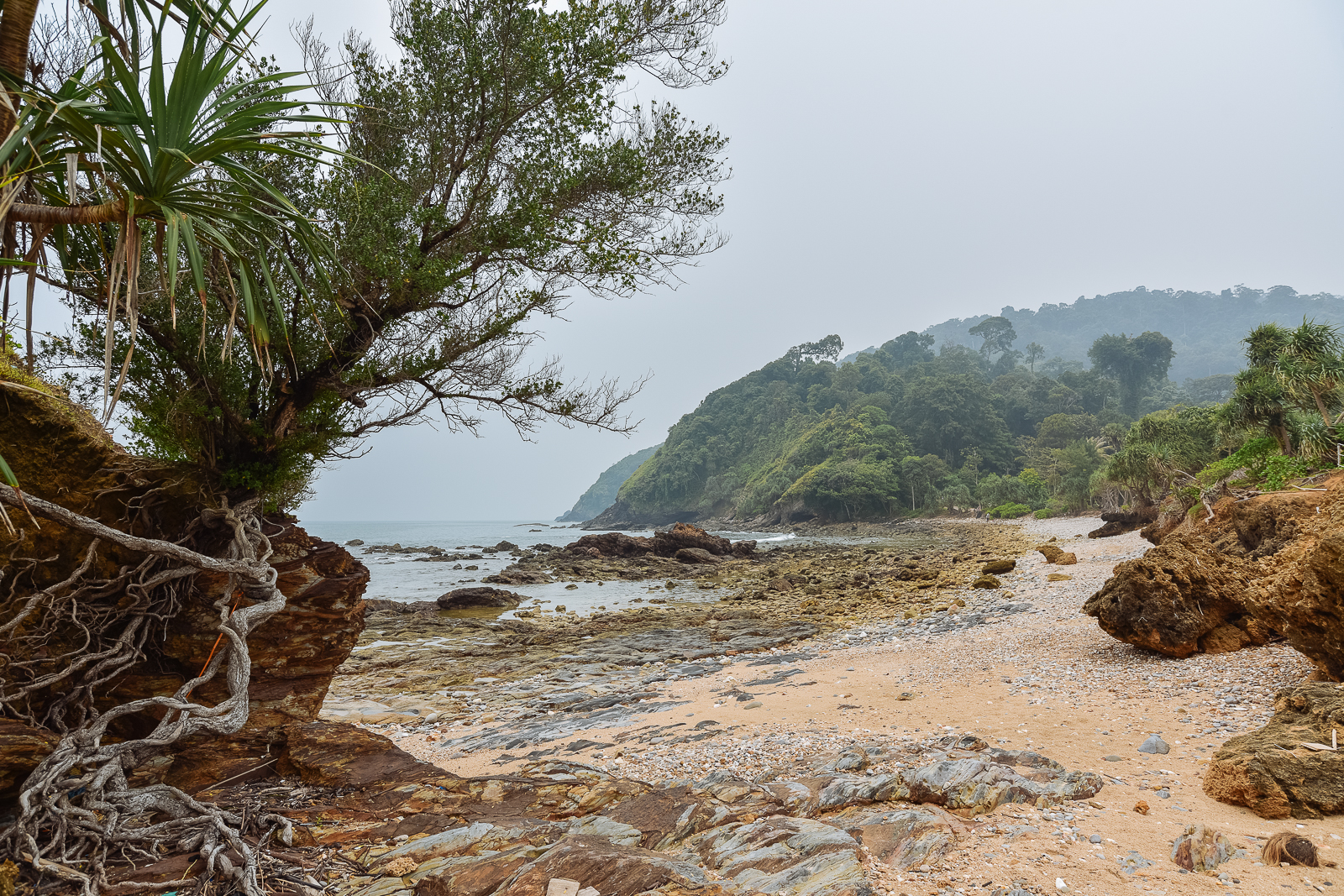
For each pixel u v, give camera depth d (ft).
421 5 27.12
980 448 452.76
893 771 21.09
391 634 76.95
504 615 93.86
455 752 33.14
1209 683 28.91
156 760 18.16
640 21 28.84
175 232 12.21
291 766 19.44
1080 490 283.18
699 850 15.48
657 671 53.93
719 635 68.03
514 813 16.98
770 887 13.50
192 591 19.98
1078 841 15.65
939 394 470.80
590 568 162.61
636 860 13.55
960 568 116.16
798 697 37.11
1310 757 17.26
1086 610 39.75
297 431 23.93
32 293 12.98
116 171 13.48
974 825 16.70
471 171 28.12
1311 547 26.55
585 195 28.96
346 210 22.97
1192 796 18.21
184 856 13.51
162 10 12.98
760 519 460.96
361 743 20.15
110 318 12.10
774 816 16.85
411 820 16.08
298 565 23.76
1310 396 98.73
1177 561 35.63
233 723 16.69
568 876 13.07
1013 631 49.96
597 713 39.19
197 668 20.08
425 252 26.43
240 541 19.77
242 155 20.98
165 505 19.79
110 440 19.88
